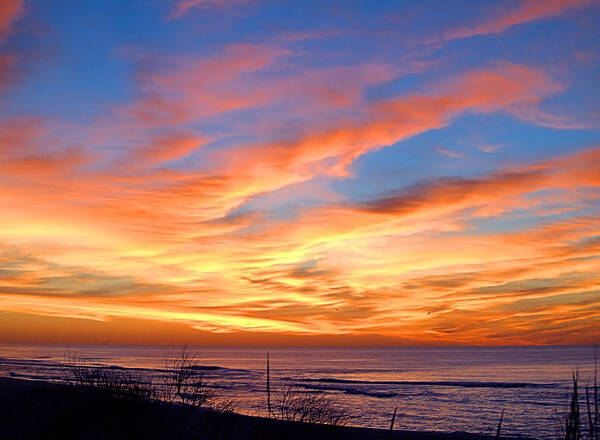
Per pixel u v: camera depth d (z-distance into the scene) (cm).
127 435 853
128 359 14625
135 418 870
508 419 3759
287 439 912
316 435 942
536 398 5475
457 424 3491
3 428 852
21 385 1565
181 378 1011
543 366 13775
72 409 894
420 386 7275
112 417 879
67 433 838
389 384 7575
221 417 969
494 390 6588
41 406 967
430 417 3884
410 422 3562
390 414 3991
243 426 972
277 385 6012
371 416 3806
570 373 10294
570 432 529
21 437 816
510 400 5272
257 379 7606
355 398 5391
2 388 1405
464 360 19338
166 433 859
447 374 10512
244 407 1548
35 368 6128
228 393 4025
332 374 10406
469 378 9262
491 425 3428
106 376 1041
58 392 1031
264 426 945
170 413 911
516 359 19938
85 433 857
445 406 4694
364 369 12656
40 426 858
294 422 967
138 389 959
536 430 3197
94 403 902
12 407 967
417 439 1650
